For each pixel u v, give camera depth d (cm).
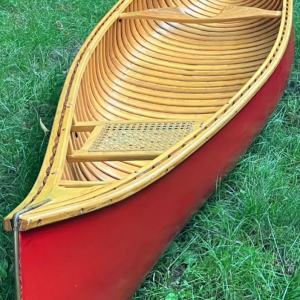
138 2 318
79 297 150
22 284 133
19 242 131
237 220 212
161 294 187
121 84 285
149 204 170
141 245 171
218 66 297
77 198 147
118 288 166
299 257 198
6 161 246
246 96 214
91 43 260
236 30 328
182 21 286
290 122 279
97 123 211
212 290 186
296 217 212
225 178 231
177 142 194
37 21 356
